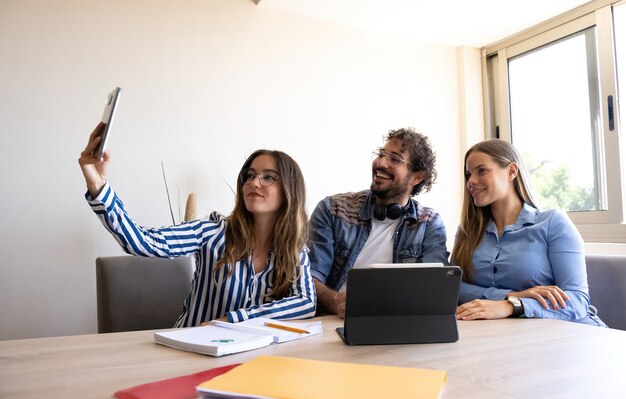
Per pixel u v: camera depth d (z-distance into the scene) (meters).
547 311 1.32
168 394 0.61
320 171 2.99
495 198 1.73
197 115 2.67
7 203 2.25
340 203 2.01
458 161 3.48
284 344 0.93
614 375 0.71
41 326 2.29
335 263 1.96
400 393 0.58
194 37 2.69
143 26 2.57
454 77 3.52
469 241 1.80
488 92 3.53
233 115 2.76
